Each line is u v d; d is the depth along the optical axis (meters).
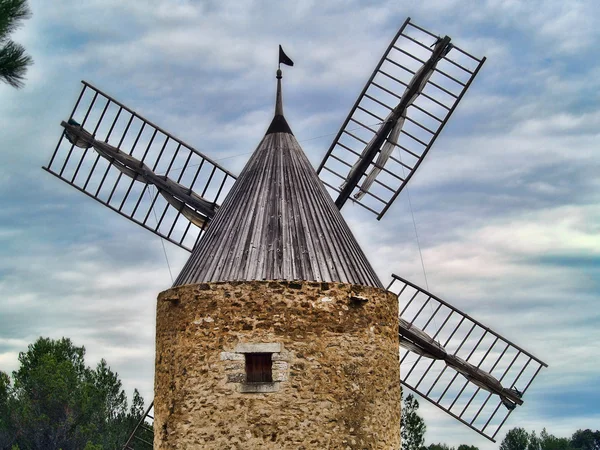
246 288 20.56
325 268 21.42
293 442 19.86
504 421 28.70
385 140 28.47
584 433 97.00
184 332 20.86
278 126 24.38
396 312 22.28
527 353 28.95
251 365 20.45
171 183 28.66
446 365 28.41
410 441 46.72
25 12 20.67
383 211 28.53
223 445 19.92
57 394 53.59
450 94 28.42
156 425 21.36
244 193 23.06
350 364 20.58
